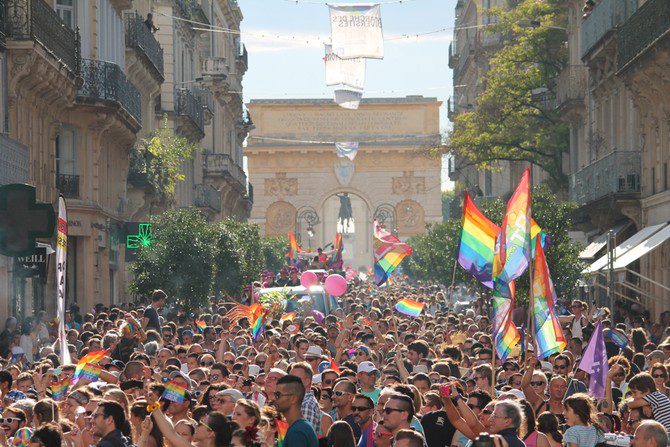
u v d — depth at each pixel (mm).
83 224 54500
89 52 55500
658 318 53781
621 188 56000
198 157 96562
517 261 22422
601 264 50719
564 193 74812
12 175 40375
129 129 60094
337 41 61312
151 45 70250
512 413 15047
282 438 16297
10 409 17859
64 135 54375
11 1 43156
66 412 18766
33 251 18016
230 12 123562
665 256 52969
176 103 82875
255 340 35438
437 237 82750
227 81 108562
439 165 159125
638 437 14602
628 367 23609
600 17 60750
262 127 159750
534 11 76438
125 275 66500
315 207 159875
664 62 48312
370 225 160000
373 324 32688
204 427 14141
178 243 56812
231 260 64438
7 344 37781
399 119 159500
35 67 44531
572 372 26125
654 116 53625
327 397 20219
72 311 47719
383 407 16641
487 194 115562
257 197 159875
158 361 27062
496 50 122375
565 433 17766
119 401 16516
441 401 18109
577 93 69875
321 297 49812
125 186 63219
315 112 159500
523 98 75812
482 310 60875
